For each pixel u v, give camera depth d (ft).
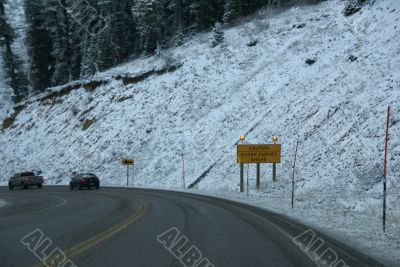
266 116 115.55
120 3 226.17
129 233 35.91
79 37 229.04
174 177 114.52
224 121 126.31
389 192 59.06
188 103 144.66
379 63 101.71
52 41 240.73
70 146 165.58
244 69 149.48
